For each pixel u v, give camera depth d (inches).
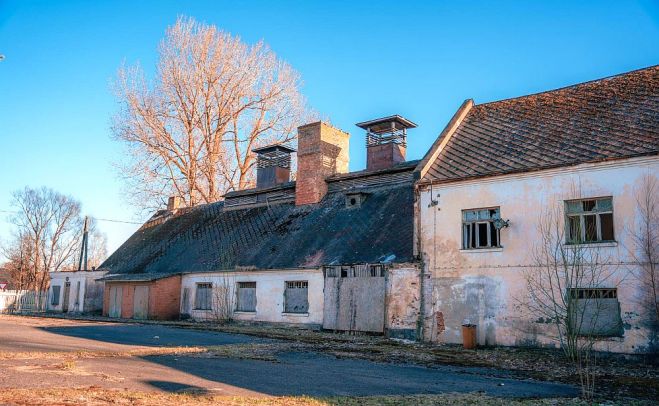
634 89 744.3
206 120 1679.4
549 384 433.7
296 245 1007.6
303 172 1160.2
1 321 1040.2
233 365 472.4
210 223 1323.8
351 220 987.3
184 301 1161.4
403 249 825.5
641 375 495.2
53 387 335.0
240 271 1035.3
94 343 641.0
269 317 979.3
